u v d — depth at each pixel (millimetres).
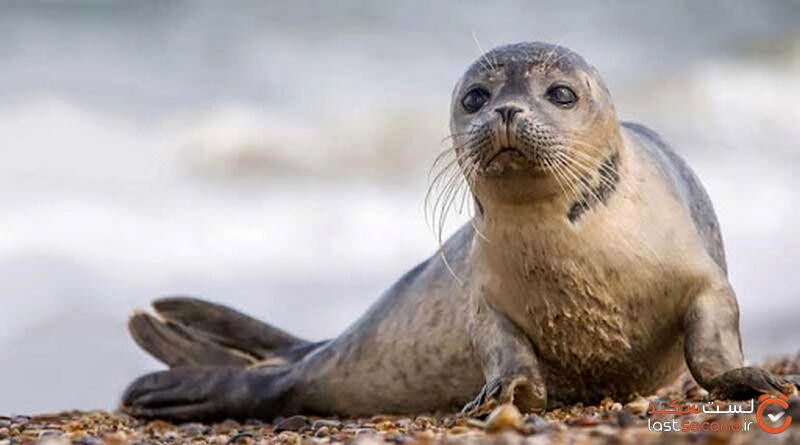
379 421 25875
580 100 22625
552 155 21828
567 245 22875
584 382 24641
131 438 23531
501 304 24078
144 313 32031
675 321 23938
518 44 23734
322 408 28641
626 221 23234
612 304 23422
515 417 19859
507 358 23641
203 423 29547
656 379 24938
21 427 25906
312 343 30875
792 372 30297
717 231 26156
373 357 27766
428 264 27953
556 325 23656
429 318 26984
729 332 23297
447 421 23406
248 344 31438
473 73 23219
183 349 31688
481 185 22625
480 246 24109
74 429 25625
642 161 24391
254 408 29156
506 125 21625
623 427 19656
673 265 23469
